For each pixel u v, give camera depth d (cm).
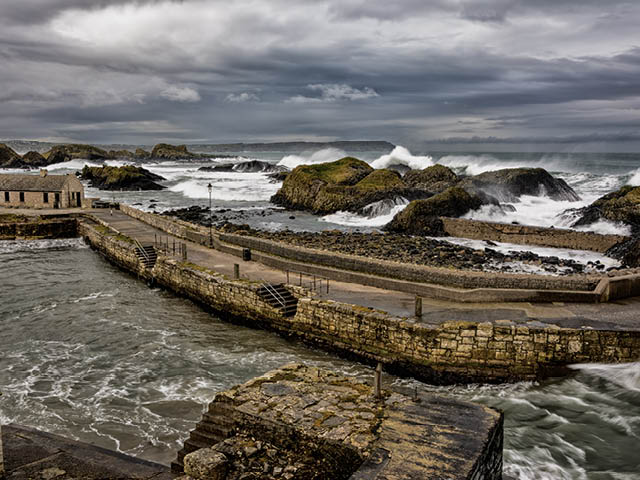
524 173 6469
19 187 5775
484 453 941
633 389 1664
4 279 3288
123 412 1605
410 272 2475
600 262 3509
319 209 6316
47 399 1688
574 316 1947
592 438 1429
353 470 938
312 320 2169
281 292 2442
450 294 2233
